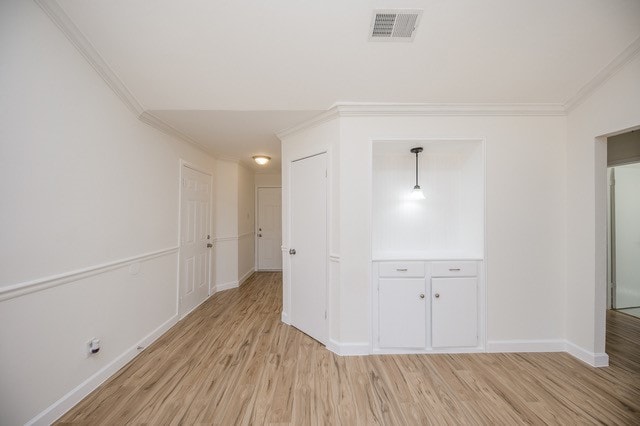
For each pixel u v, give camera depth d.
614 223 3.32
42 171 1.47
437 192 2.72
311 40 1.75
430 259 2.29
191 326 2.86
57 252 1.57
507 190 2.29
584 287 2.14
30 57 1.40
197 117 2.50
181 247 3.08
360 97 2.19
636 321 2.94
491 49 1.81
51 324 1.53
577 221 2.20
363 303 2.27
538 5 1.54
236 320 3.02
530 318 2.29
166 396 1.74
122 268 2.12
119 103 2.09
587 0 1.52
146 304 2.44
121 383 1.87
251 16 1.60
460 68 1.95
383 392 1.78
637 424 1.49
